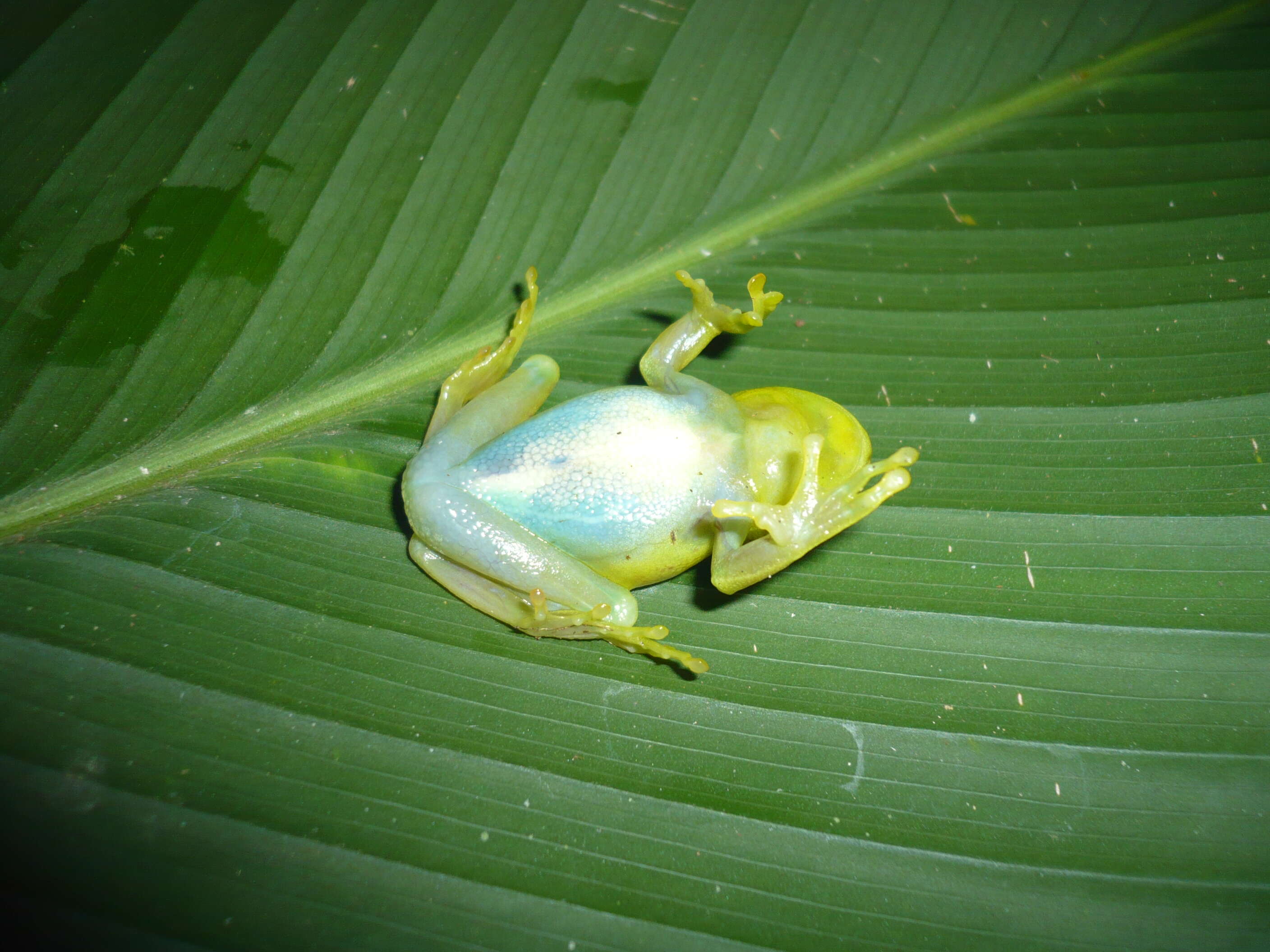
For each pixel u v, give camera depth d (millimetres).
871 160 203
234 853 161
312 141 194
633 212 197
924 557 179
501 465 174
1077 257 195
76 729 165
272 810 163
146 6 198
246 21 199
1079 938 163
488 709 170
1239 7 208
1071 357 188
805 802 168
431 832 164
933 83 205
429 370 187
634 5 205
